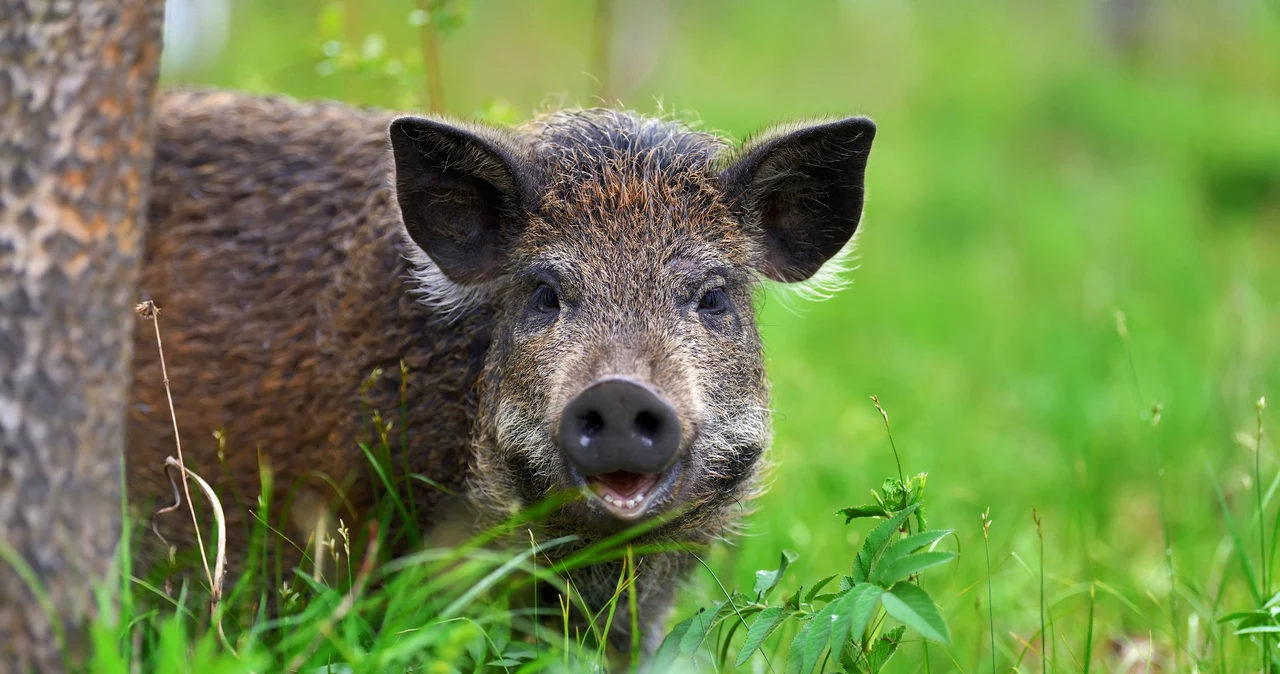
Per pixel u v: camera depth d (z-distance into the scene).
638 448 9.62
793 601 9.95
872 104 55.66
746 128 47.31
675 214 11.34
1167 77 65.31
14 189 8.00
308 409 12.38
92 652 8.58
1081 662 13.56
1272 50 69.50
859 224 12.60
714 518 12.04
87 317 8.40
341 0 24.69
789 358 23.38
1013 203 42.38
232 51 38.16
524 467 10.99
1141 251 35.75
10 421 8.12
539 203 11.45
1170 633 13.48
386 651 8.73
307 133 13.59
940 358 26.91
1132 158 50.22
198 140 13.59
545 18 53.22
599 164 11.63
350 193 13.02
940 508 17.08
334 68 16.12
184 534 12.68
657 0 50.19
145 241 13.13
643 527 10.28
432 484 11.69
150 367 12.69
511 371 11.19
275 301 12.77
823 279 13.20
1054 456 20.39
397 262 12.23
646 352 10.33
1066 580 13.94
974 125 53.19
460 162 11.42
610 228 11.19
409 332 12.02
